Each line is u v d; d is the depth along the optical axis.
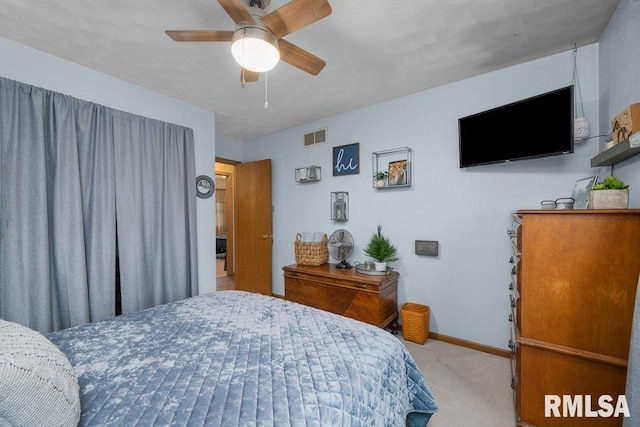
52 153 2.07
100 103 2.37
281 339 1.34
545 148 1.96
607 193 1.35
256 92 2.78
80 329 1.48
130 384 1.00
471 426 1.62
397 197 2.97
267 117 3.50
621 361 1.25
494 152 2.24
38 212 1.95
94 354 1.22
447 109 2.65
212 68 2.31
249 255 4.30
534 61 2.23
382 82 2.60
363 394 0.99
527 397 1.48
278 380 1.01
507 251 2.38
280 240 4.07
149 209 2.61
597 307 1.31
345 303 2.75
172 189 2.80
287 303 1.90
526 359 1.48
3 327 0.90
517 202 2.32
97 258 2.26
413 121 2.85
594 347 1.32
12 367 0.72
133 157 2.51
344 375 1.04
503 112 2.19
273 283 4.15
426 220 2.79
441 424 1.63
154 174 2.67
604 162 1.67
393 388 1.18
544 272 1.42
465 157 2.43
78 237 2.13
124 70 2.34
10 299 1.84
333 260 3.47
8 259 1.85
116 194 2.39
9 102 1.88
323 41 1.96
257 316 1.65
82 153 2.21
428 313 2.70
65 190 2.09
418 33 1.88
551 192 2.18
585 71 2.05
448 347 2.56
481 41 1.99
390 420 1.11
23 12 1.66
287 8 1.27
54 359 0.86
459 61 2.25
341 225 3.44
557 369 1.40
